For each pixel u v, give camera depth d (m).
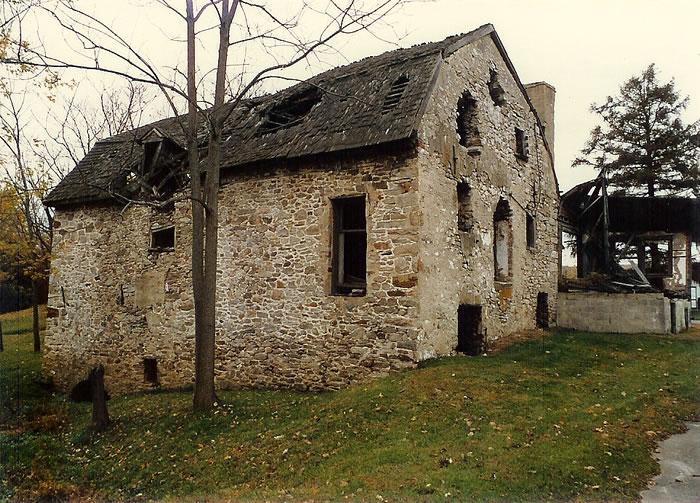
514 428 6.79
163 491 6.48
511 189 13.77
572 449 6.13
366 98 11.04
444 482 5.37
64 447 8.65
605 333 14.51
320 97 12.39
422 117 9.82
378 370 9.77
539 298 15.49
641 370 10.13
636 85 25.20
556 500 5.04
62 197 14.62
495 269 13.45
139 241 13.47
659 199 19.38
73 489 6.91
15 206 14.80
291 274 10.99
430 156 10.11
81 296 14.30
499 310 12.72
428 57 11.01
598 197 18.89
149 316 13.13
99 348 13.87
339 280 10.73
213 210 9.15
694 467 5.83
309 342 10.64
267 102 13.49
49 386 14.40
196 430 8.27
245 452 7.12
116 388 13.47
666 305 14.36
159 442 8.08
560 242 17.12
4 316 26.62
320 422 7.68
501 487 5.24
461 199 11.80
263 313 11.31
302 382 10.67
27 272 16.48
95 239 14.22
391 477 5.62
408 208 9.65
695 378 9.45
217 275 12.02
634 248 22.53
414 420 7.23
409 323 9.49
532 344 12.28
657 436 6.73
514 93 14.41
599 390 8.71
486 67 13.05
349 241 11.30
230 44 9.27
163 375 12.82
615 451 6.15
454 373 8.99
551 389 8.60
